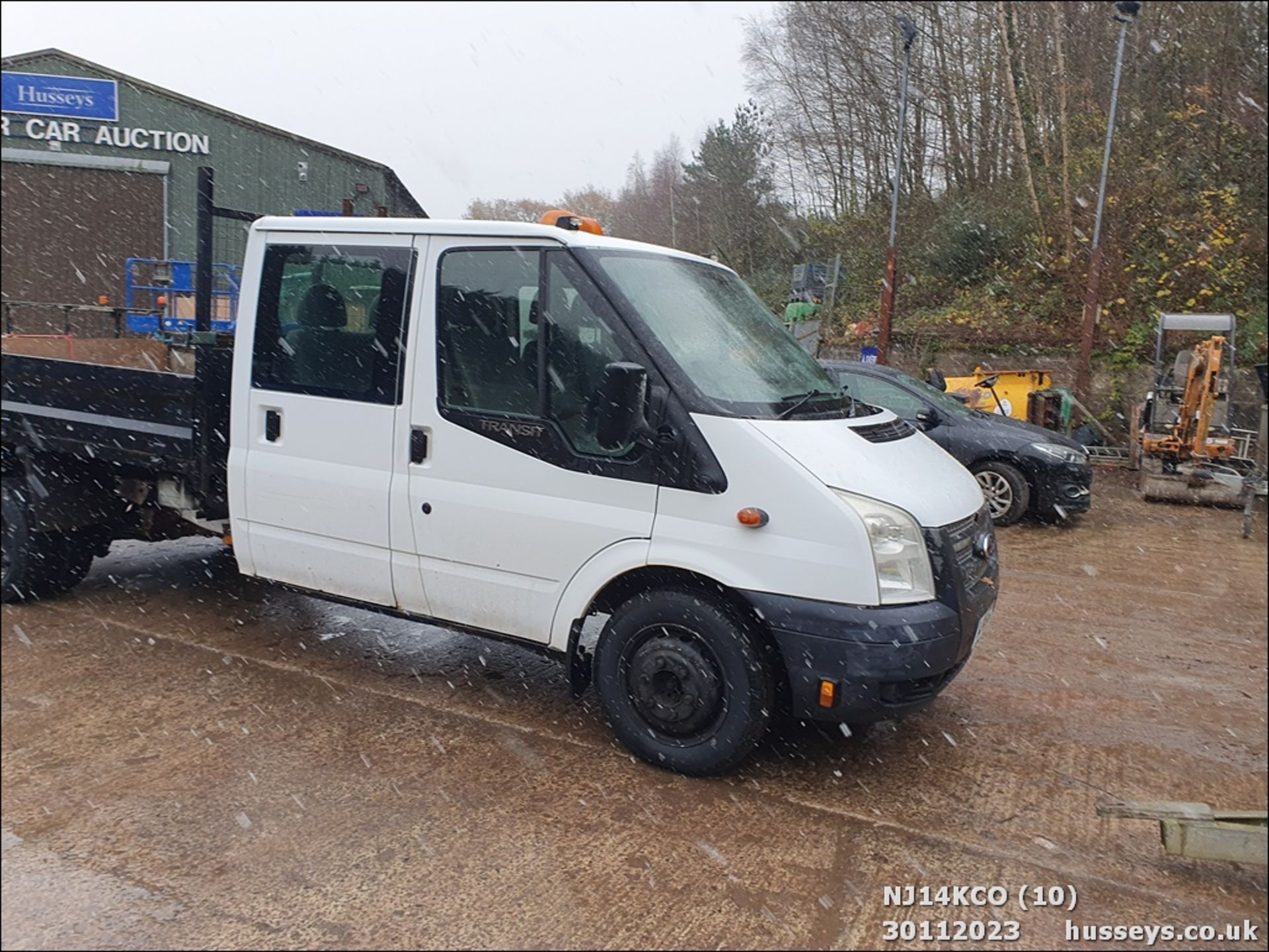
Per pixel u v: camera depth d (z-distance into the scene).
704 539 4.00
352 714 4.82
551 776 4.21
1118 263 20.19
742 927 3.21
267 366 5.13
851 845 3.72
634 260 4.57
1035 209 22.17
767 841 3.73
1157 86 23.91
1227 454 12.04
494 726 4.71
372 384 4.79
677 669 4.13
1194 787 4.29
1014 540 9.63
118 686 5.11
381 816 3.85
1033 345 19.31
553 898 3.33
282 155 21.86
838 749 4.56
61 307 7.61
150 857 3.54
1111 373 18.23
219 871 3.46
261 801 3.95
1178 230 20.41
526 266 4.41
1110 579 8.11
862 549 3.81
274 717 4.76
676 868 3.53
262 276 5.14
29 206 22.58
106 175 22.61
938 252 23.25
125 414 5.63
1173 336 17.81
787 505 3.89
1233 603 7.38
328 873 3.46
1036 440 10.20
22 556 6.18
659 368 4.11
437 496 4.59
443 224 4.62
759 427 4.00
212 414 5.37
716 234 27.84
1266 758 4.60
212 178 6.07
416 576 4.73
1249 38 23.22
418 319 4.66
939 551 3.97
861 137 29.53
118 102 22.33
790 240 27.45
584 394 4.25
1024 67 25.66
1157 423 13.37
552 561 4.34
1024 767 4.45
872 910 3.32
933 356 20.11
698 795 4.07
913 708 3.98
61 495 6.14
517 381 4.42
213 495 5.45
